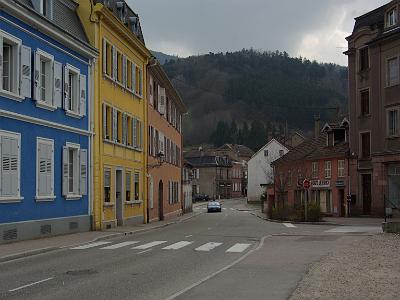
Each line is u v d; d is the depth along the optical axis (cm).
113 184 3027
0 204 1897
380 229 2886
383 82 4125
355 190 4569
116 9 3347
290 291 1020
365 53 4425
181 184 5978
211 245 2036
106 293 1023
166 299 949
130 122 3444
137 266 1419
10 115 1972
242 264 1441
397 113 3978
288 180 5838
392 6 4066
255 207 8912
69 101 2523
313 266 1333
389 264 1342
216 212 6975
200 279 1196
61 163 2383
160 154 4084
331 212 5084
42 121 2197
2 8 1920
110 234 2461
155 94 4234
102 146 2834
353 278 1116
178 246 1994
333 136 5272
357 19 4581
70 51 2494
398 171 3975
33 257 1638
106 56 2964
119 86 3177
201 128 10994
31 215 2108
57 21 2444
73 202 2503
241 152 14175
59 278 1209
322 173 5316
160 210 4434
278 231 2836
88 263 1480
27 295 1005
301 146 6372
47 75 2297
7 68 2022
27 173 2088
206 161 12962
